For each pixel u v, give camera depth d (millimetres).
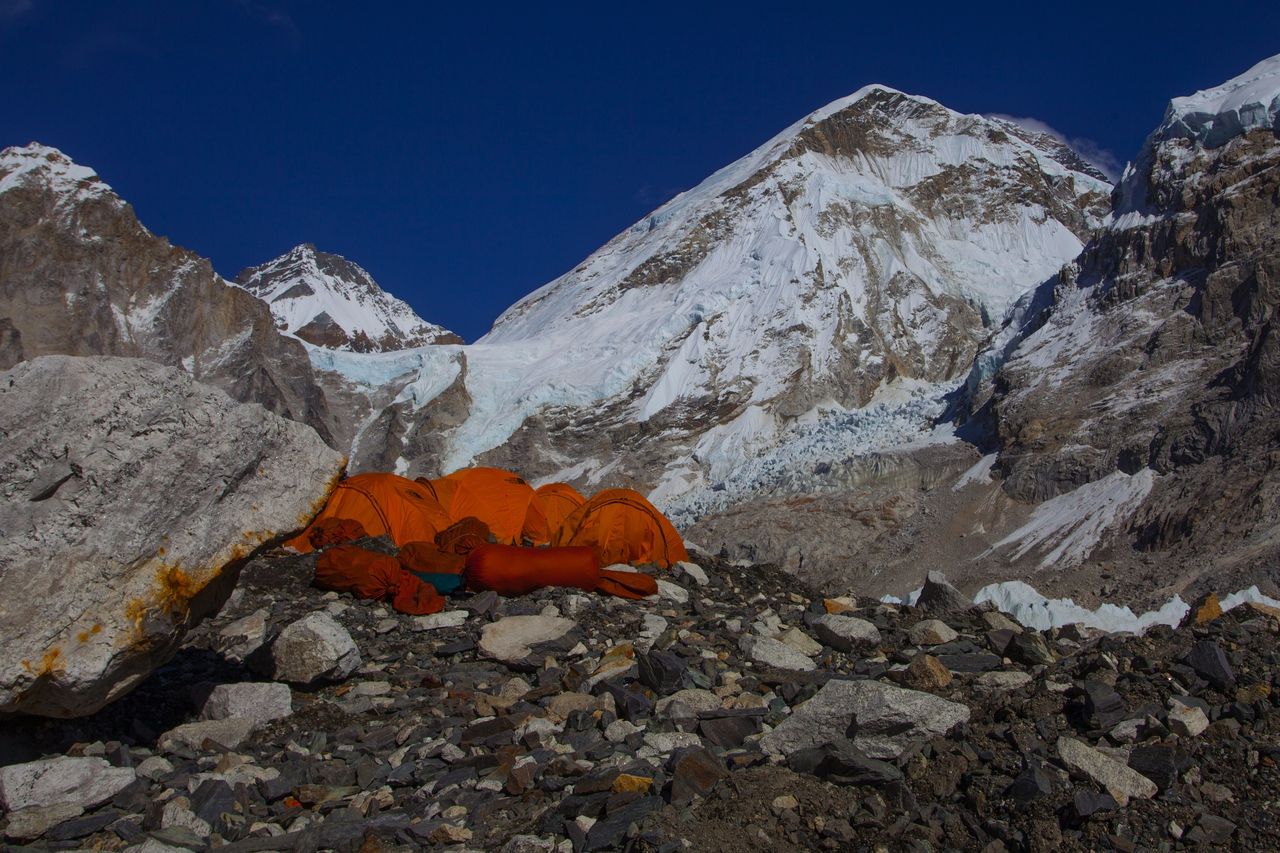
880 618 12008
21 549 7750
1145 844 6805
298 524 8812
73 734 8750
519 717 8969
